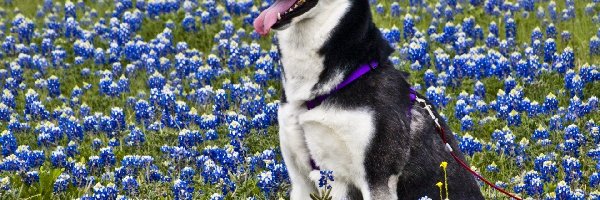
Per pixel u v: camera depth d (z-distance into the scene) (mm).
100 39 12180
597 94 9398
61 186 7582
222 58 11047
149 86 10195
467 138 8023
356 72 5801
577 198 6957
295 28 5844
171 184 7613
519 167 7887
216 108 9023
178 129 8781
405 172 6047
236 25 12461
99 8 14180
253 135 8320
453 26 11203
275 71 10094
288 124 6043
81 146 8688
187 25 12188
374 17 12453
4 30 13070
